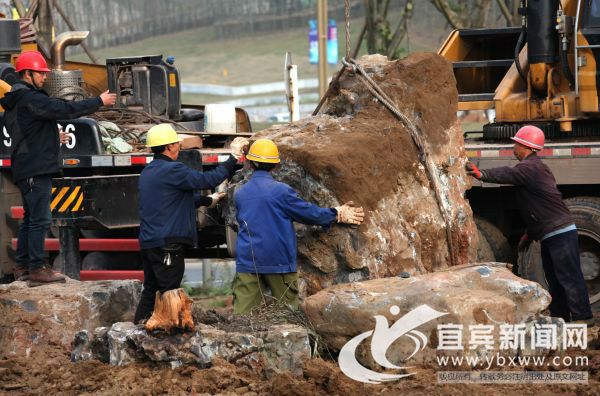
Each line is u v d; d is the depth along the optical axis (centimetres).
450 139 1202
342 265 1097
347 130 1149
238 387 959
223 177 1080
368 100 1190
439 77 1202
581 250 1347
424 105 1181
